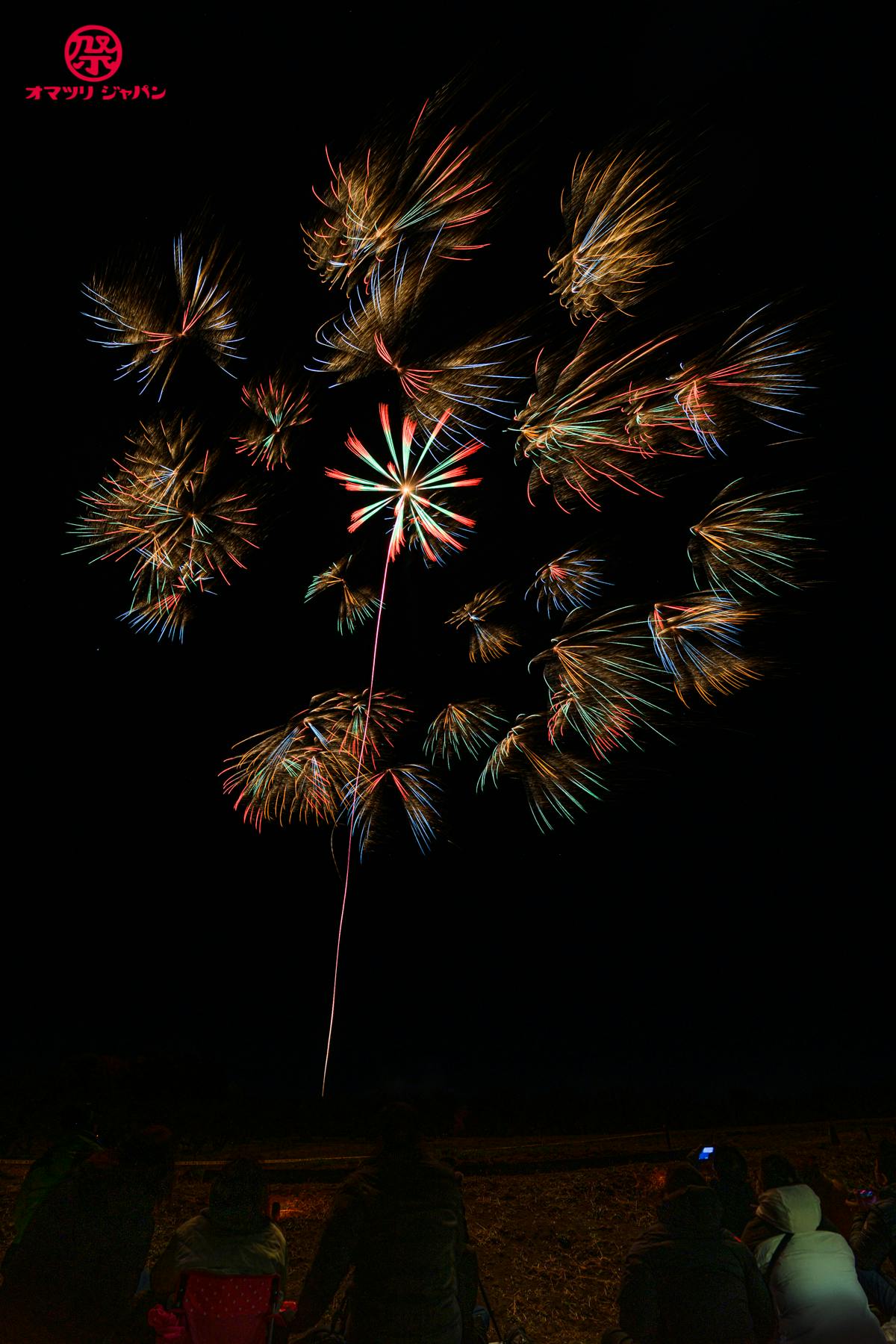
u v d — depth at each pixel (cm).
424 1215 311
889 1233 399
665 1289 317
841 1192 430
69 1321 300
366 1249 307
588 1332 541
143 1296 318
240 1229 320
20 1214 372
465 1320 342
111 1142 396
